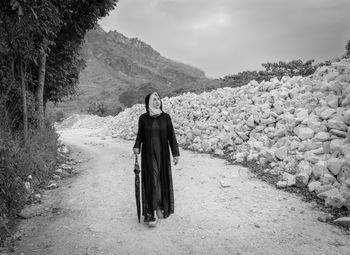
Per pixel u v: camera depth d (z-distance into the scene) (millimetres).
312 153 6750
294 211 5332
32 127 9570
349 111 6977
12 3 5492
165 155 5203
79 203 6035
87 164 9641
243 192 6305
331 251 4055
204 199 6039
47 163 8266
